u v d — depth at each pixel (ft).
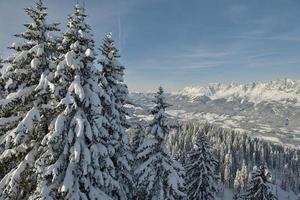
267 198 120.78
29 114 44.21
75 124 45.06
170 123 78.95
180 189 89.66
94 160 45.14
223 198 379.76
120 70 70.38
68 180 42.63
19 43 48.08
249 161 555.28
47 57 49.88
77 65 44.52
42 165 44.06
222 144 528.22
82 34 45.98
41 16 48.52
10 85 48.93
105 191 51.06
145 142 78.64
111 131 64.85
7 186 44.01
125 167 66.54
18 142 44.98
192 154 120.16
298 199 342.23
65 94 46.57
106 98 48.16
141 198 81.76
